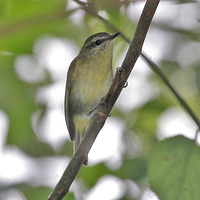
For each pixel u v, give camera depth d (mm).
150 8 5898
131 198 10547
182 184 6723
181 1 8977
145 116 12117
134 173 10898
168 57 12609
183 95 12344
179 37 12617
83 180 10906
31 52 11164
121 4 8672
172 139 6797
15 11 9148
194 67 12578
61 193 5617
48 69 11836
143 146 11633
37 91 11688
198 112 12008
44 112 12047
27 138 11711
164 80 7207
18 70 11211
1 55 10828
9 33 8219
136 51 5961
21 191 9492
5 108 11195
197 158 6719
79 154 5785
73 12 8266
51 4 8922
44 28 10609
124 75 6000
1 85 10953
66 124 11141
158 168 6785
